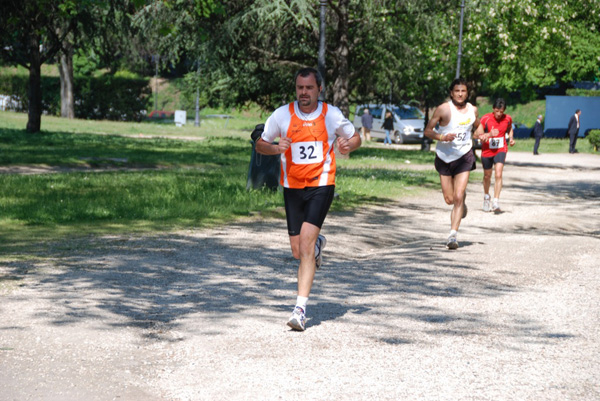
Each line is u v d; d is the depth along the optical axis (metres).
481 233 9.80
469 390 3.86
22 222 9.34
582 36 45.84
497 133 12.09
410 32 26.58
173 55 25.66
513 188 17.31
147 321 5.13
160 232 8.93
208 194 12.15
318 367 4.22
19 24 24.61
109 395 3.78
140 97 53.19
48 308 5.38
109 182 13.83
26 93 53.31
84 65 63.94
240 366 4.24
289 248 8.24
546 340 4.79
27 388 3.87
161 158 21.19
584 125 45.59
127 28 28.27
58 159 18.91
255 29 24.27
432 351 4.54
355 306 5.69
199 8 15.52
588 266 7.30
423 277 6.79
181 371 4.15
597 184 18.73
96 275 6.50
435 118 8.21
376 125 41.44
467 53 28.12
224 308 5.54
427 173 19.34
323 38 18.91
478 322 5.23
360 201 12.93
